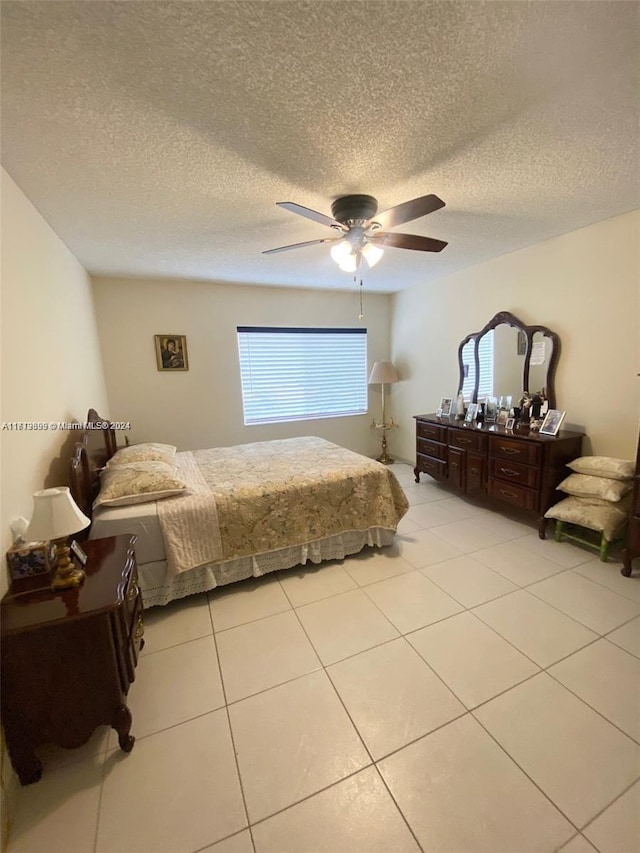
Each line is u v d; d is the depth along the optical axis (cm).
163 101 132
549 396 308
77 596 129
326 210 225
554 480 281
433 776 123
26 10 96
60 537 128
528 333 320
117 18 100
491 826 110
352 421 517
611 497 244
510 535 293
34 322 190
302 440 389
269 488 239
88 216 222
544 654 172
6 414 146
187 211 222
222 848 107
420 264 362
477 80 126
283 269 356
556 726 139
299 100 134
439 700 151
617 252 255
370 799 118
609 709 145
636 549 226
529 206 233
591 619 194
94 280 364
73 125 144
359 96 133
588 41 112
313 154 168
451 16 103
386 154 170
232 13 100
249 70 119
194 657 178
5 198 167
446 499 374
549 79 127
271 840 109
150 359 396
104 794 121
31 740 123
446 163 179
